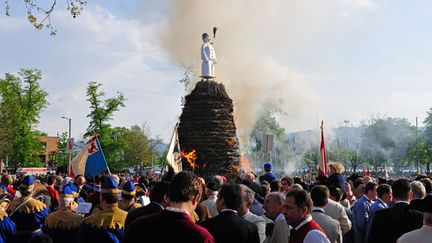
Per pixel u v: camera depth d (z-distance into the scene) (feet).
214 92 92.53
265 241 26.76
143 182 53.11
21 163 237.04
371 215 34.47
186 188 17.08
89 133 229.45
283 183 42.96
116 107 231.09
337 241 25.35
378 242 27.12
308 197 20.56
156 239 16.56
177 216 16.89
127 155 306.76
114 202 26.96
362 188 41.81
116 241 26.18
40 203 36.52
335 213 32.07
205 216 29.07
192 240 16.48
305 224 20.48
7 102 211.41
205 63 95.86
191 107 92.22
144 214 23.94
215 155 89.76
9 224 32.45
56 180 60.18
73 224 33.12
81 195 51.31
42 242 19.60
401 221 26.48
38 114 232.73
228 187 23.07
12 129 206.59
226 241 22.13
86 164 59.82
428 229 18.67
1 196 45.19
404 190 26.84
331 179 42.09
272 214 26.07
